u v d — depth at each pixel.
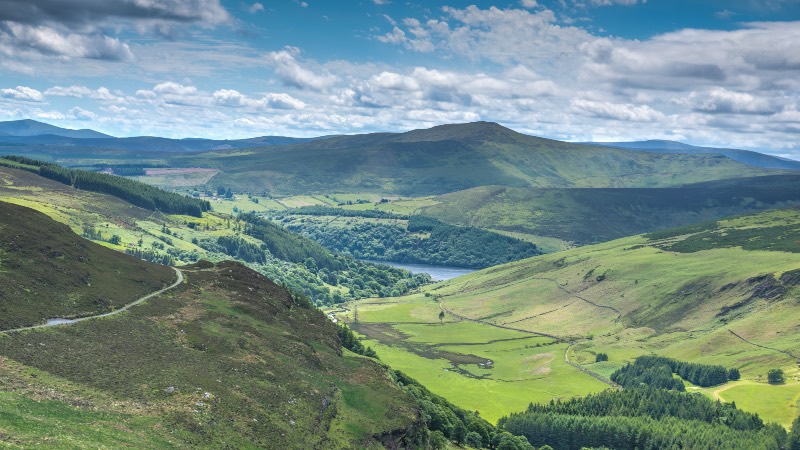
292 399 134.25
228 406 118.00
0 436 79.12
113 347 127.88
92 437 88.81
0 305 127.00
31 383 100.44
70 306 144.00
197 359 135.50
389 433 141.00
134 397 109.19
